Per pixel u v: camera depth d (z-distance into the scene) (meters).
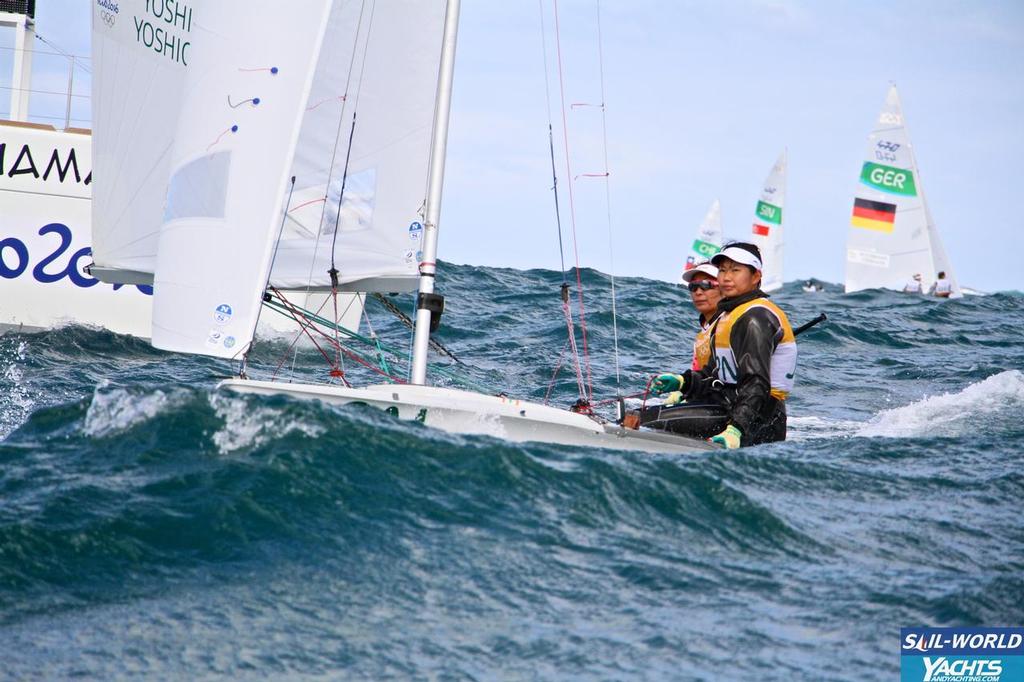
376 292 28.28
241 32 26.36
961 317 75.19
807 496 20.62
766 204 144.38
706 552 17.34
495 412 23.61
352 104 27.39
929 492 21.55
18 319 45.88
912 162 127.25
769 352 25.59
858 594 15.99
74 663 13.07
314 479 18.31
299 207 27.56
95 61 30.00
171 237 26.23
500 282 73.19
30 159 45.88
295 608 14.70
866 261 129.50
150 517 16.83
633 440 24.31
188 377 36.00
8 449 19.30
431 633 14.24
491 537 17.16
